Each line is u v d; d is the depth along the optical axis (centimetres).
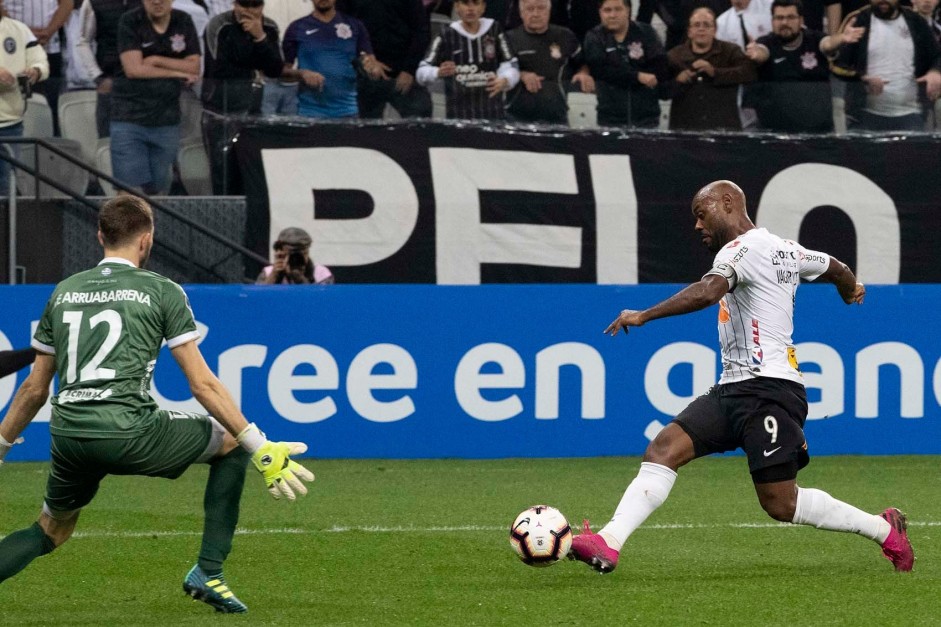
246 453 1706
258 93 4112
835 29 4709
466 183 4088
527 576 2030
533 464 3400
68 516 1670
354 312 3456
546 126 4181
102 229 1656
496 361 3497
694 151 4172
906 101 4303
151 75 4253
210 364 3403
